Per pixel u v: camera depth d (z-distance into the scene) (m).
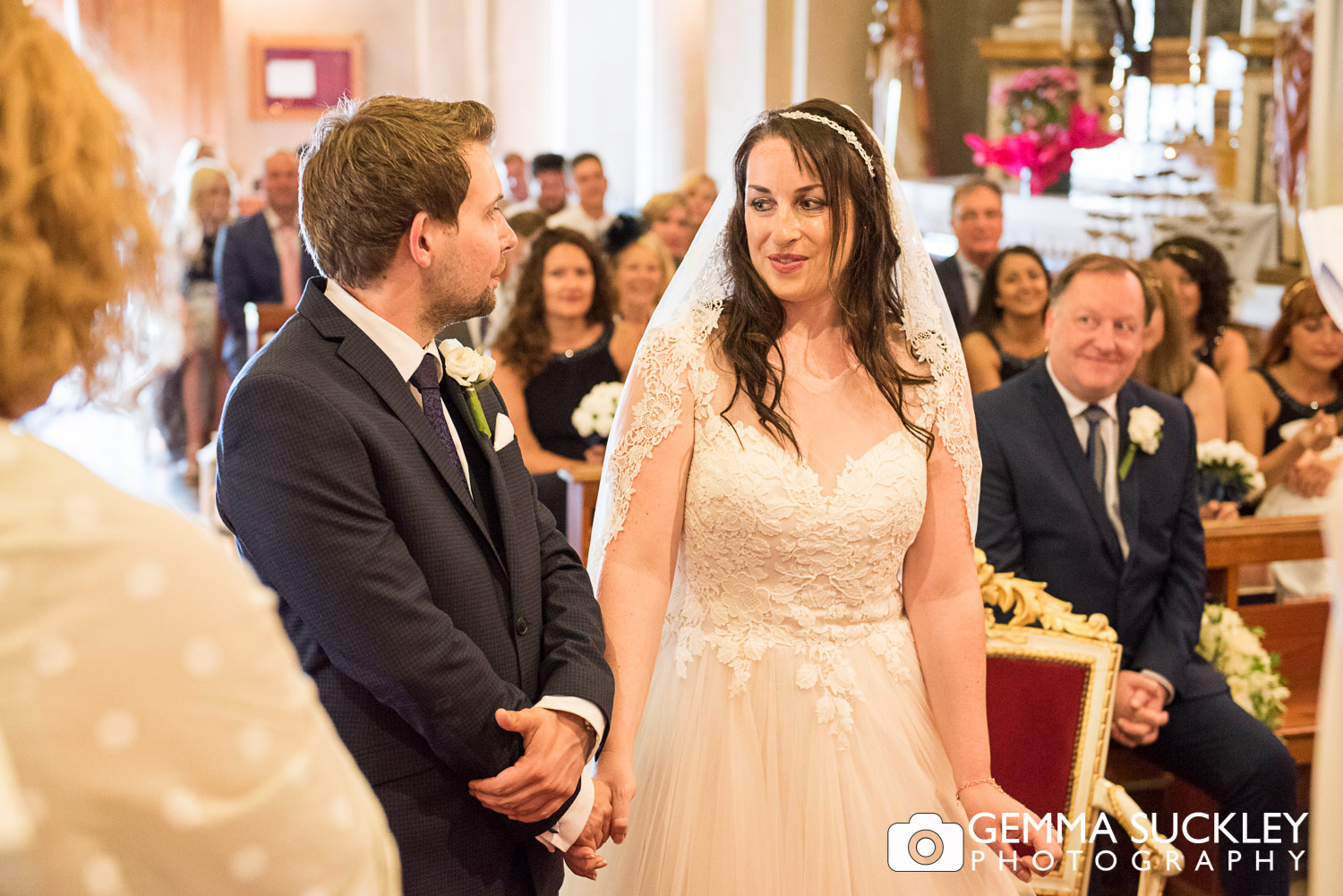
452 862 1.52
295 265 6.98
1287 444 4.13
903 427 1.97
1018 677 2.40
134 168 0.85
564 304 4.05
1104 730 2.36
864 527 1.87
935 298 2.05
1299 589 3.99
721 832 1.84
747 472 1.86
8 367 0.77
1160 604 2.76
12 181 0.75
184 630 0.75
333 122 1.56
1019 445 2.74
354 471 1.43
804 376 1.96
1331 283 1.08
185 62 11.14
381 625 1.40
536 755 1.51
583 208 8.14
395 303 1.55
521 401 4.12
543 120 12.26
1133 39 7.04
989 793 1.89
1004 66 7.48
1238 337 4.89
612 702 1.66
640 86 12.31
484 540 1.59
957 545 2.00
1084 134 6.47
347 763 0.89
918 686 1.98
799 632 1.91
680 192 7.04
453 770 1.50
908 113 8.12
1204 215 6.20
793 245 1.87
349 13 11.92
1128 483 2.75
